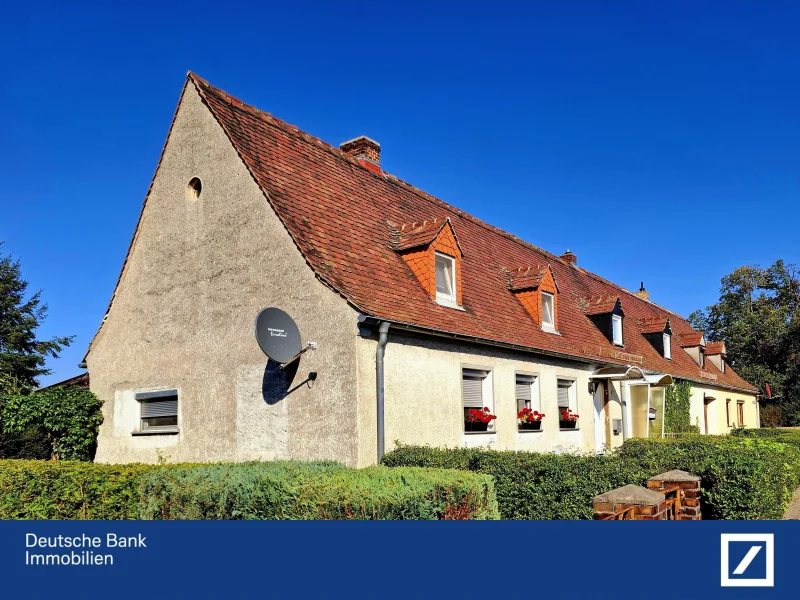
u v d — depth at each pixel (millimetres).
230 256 12133
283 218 11469
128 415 13180
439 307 12922
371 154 17094
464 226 18609
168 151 13461
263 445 11117
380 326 10664
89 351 14094
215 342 12078
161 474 7605
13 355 31094
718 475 8672
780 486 10289
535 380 15398
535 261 21938
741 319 49031
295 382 10867
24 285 34156
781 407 43531
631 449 12641
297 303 11055
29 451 16812
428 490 6273
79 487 8789
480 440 13016
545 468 8383
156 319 13086
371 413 10453
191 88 13281
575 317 20219
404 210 15891
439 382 12133
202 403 12078
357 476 6867
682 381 24969
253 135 13180
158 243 13344
